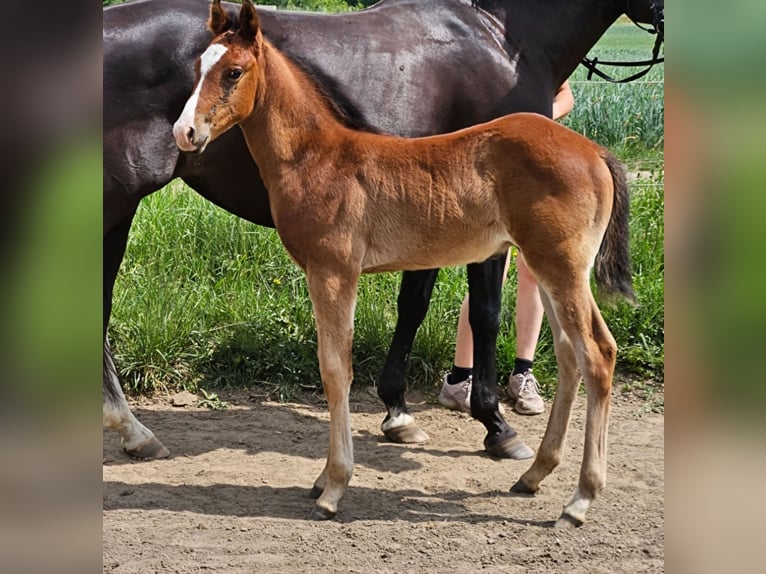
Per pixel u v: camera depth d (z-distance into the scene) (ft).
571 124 38.99
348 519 11.98
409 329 14.96
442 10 14.48
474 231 11.69
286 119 11.64
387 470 13.76
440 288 18.94
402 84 13.83
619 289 11.88
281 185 11.68
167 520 11.85
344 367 11.66
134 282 18.63
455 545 11.26
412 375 17.49
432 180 11.57
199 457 14.17
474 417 14.46
